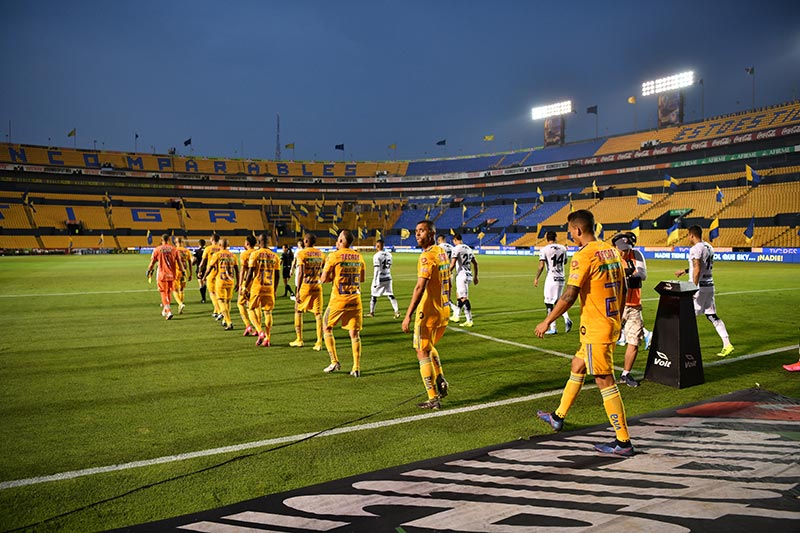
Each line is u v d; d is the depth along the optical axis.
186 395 5.68
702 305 7.54
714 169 52.00
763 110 52.16
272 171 78.50
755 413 4.69
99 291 17.12
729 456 3.69
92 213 62.41
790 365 6.70
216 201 72.25
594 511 2.92
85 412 5.07
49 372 6.73
